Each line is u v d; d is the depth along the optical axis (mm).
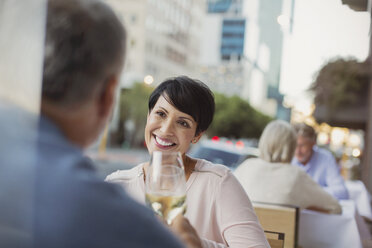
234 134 29625
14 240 470
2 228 475
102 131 613
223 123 29234
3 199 478
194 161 1417
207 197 1295
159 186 880
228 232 1240
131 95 29734
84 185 491
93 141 605
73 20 547
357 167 8523
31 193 481
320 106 15461
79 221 472
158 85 1443
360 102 14602
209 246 1025
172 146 1397
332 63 14547
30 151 498
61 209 475
